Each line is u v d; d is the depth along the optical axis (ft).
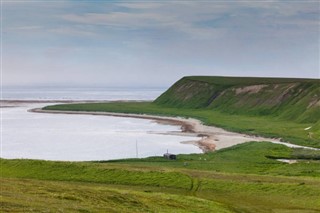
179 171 326.03
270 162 451.12
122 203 205.67
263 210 232.32
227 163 435.53
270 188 276.62
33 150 540.93
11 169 334.24
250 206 241.35
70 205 176.76
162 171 323.57
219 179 302.66
